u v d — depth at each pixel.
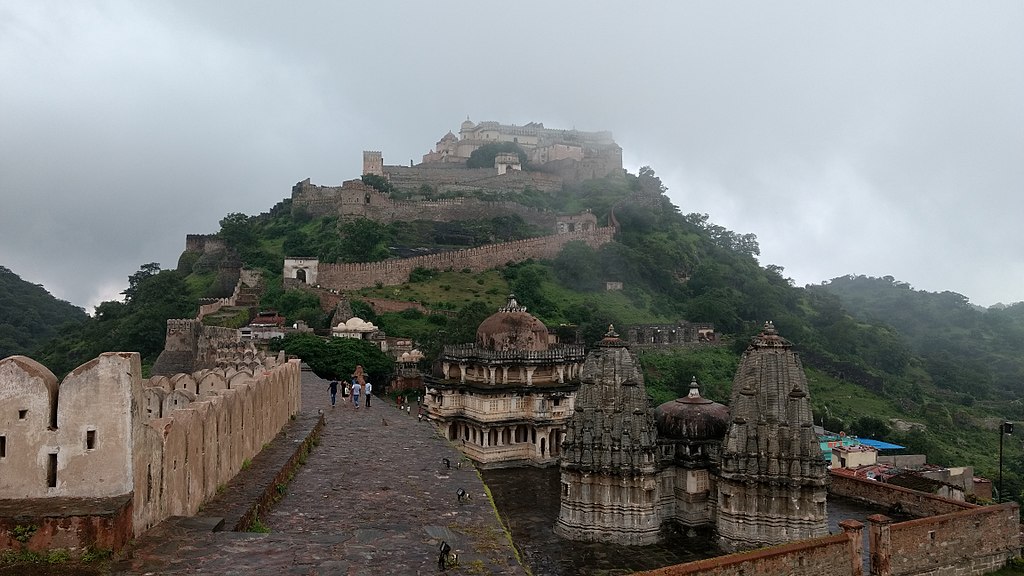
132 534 17.84
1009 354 197.75
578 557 45.25
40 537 16.20
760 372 46.78
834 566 37.22
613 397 49.44
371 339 119.38
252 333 111.88
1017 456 113.69
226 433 25.86
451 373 83.31
